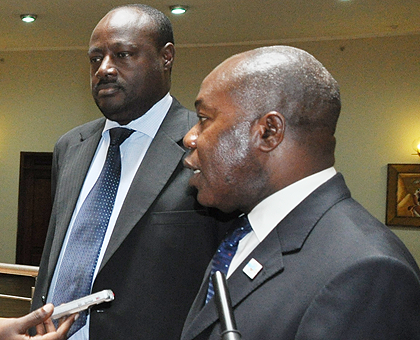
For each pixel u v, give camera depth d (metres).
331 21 6.09
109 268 1.29
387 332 0.66
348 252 0.72
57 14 5.95
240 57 0.87
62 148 1.64
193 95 7.40
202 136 0.86
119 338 1.26
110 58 1.32
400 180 6.65
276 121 0.80
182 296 1.27
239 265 0.84
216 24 6.27
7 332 1.13
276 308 0.75
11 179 7.91
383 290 0.66
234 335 0.62
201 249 1.29
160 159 1.34
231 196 0.87
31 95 7.84
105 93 1.32
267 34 6.75
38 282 1.48
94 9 5.73
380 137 6.77
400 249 0.75
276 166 0.83
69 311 1.13
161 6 5.56
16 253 7.85
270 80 0.82
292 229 0.80
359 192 6.84
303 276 0.74
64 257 1.34
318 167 0.84
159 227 1.29
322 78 0.83
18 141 7.89
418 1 5.31
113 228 1.32
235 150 0.83
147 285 1.27
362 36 6.75
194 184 0.92
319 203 0.81
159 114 1.42
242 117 0.82
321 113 0.82
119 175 1.39
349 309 0.67
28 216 8.01
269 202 0.85
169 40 1.42
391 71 6.71
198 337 0.84
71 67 7.75
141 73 1.33
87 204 1.37
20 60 7.86
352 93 6.85
